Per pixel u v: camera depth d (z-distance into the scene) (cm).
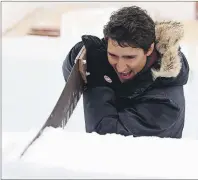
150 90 236
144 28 209
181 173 143
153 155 154
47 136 161
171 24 228
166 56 226
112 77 243
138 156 152
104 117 229
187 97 414
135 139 169
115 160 147
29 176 134
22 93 393
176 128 242
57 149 151
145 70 229
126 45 210
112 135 170
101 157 148
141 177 137
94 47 248
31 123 346
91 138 163
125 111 229
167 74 229
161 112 224
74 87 230
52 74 416
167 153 157
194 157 155
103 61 245
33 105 375
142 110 224
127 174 138
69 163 142
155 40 224
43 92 396
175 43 227
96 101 239
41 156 145
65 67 276
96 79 249
